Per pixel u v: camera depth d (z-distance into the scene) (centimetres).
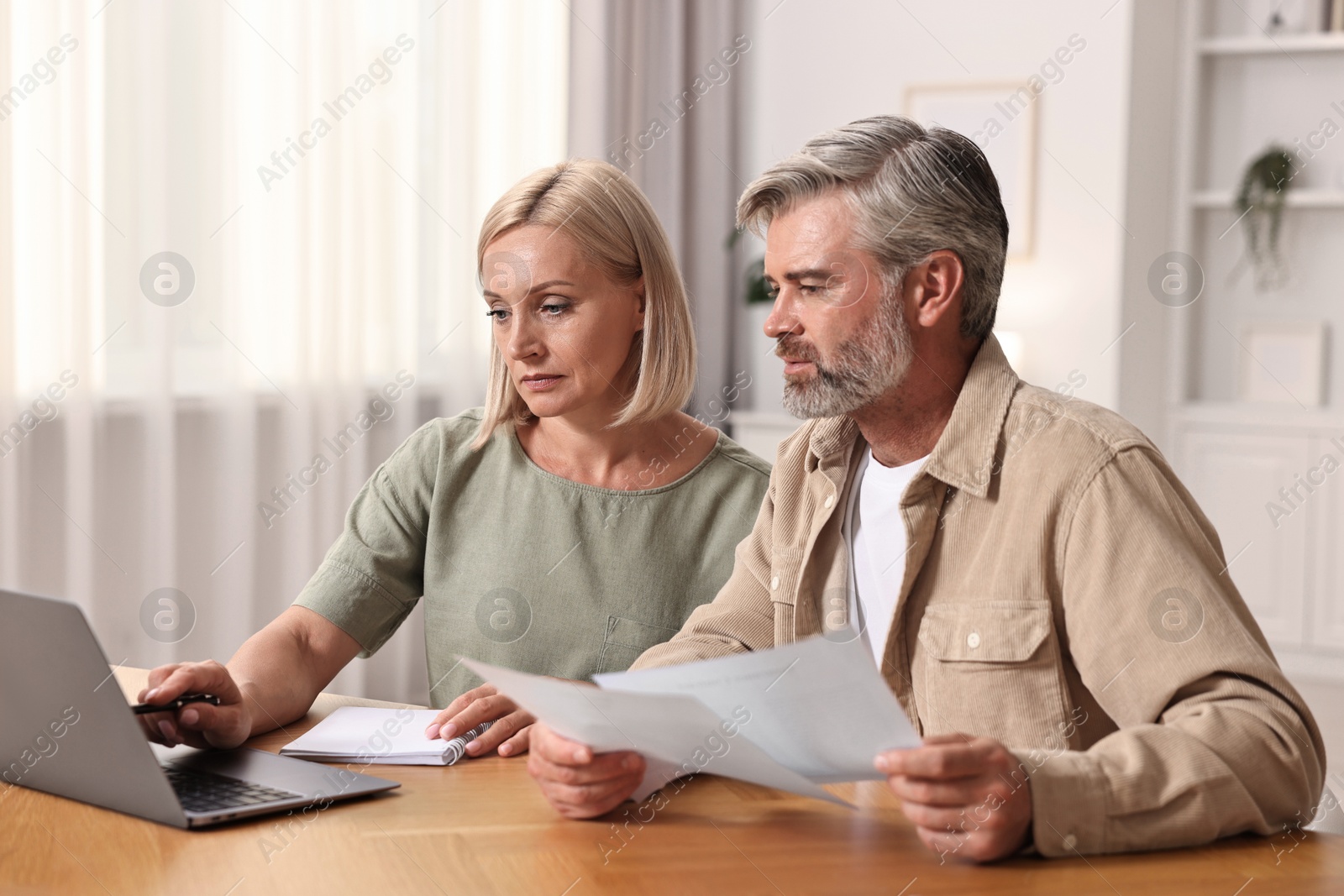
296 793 103
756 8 443
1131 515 107
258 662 134
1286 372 408
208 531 272
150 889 85
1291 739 95
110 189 247
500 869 88
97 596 247
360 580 152
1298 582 383
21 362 231
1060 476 111
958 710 115
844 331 118
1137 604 104
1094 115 397
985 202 120
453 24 332
